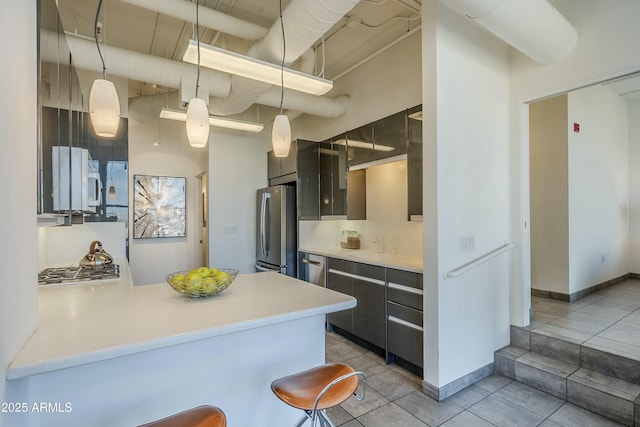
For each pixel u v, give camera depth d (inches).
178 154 208.4
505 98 112.7
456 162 96.4
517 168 111.8
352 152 144.9
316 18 79.5
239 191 183.8
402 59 137.5
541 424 79.8
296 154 160.6
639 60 85.4
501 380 101.9
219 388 61.1
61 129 70.2
